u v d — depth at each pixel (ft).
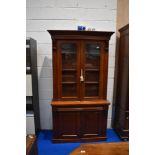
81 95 8.20
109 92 9.89
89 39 7.84
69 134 8.30
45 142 8.44
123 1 9.18
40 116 9.82
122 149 4.47
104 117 8.31
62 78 8.18
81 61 8.02
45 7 8.99
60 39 7.68
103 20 9.28
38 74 9.48
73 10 9.11
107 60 8.10
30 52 7.97
